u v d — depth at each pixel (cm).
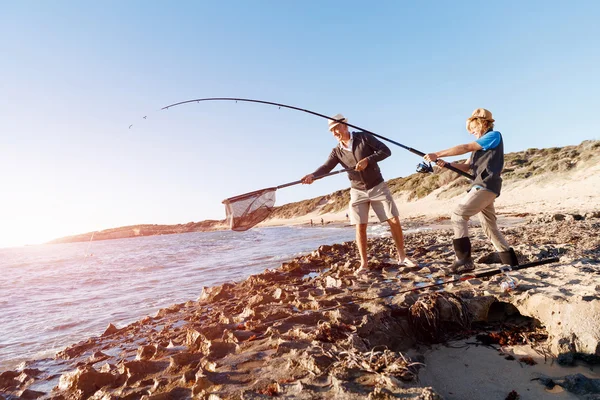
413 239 1109
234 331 339
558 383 238
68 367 379
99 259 3116
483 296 369
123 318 662
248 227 443
